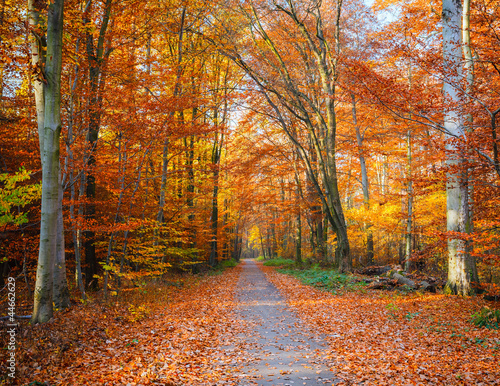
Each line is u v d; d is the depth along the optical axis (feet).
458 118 28.76
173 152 53.47
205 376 16.88
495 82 28.78
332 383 15.98
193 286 50.42
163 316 29.40
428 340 21.75
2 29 25.18
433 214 55.16
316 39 62.03
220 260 100.78
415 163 57.62
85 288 37.93
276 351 21.07
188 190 64.03
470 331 22.76
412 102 24.84
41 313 22.04
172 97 36.45
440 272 55.98
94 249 39.52
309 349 21.43
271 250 172.04
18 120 38.14
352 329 25.36
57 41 22.50
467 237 26.81
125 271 40.83
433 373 16.46
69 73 33.63
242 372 17.52
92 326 23.70
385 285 42.55
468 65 30.96
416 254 37.50
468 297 33.14
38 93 23.04
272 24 64.80
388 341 22.08
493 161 22.76
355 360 18.90
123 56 39.68
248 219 134.21
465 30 29.73
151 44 55.31
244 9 57.77
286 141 84.43
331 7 65.41
